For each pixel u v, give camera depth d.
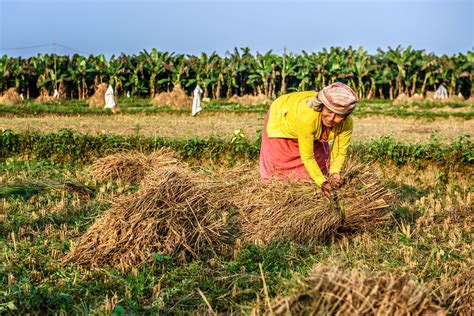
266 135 6.71
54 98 39.22
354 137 14.30
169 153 10.26
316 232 5.79
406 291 3.41
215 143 11.14
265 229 5.87
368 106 31.91
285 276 4.90
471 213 7.14
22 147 11.66
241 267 5.12
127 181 9.43
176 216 5.54
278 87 44.94
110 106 26.70
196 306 4.47
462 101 38.25
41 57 42.59
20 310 4.36
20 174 9.91
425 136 14.87
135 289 4.75
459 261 5.41
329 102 5.56
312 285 3.51
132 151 10.57
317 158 6.45
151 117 23.83
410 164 10.23
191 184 5.84
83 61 42.00
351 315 3.29
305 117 5.82
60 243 5.91
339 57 42.75
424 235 6.30
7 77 40.91
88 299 4.59
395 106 31.75
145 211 5.46
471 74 42.19
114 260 5.27
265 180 6.46
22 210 7.32
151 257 5.25
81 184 8.77
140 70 42.88
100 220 5.64
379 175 6.37
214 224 5.79
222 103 35.69
